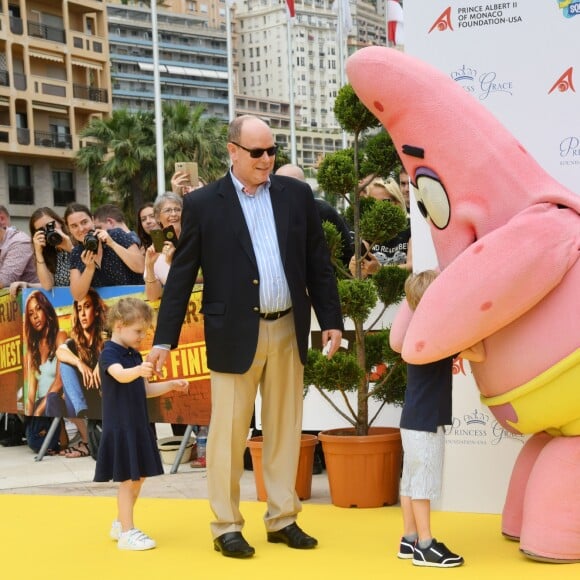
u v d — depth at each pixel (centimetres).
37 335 791
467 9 521
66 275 787
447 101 438
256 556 474
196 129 4081
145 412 509
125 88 9969
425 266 546
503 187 427
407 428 452
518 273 407
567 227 412
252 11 11794
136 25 10050
